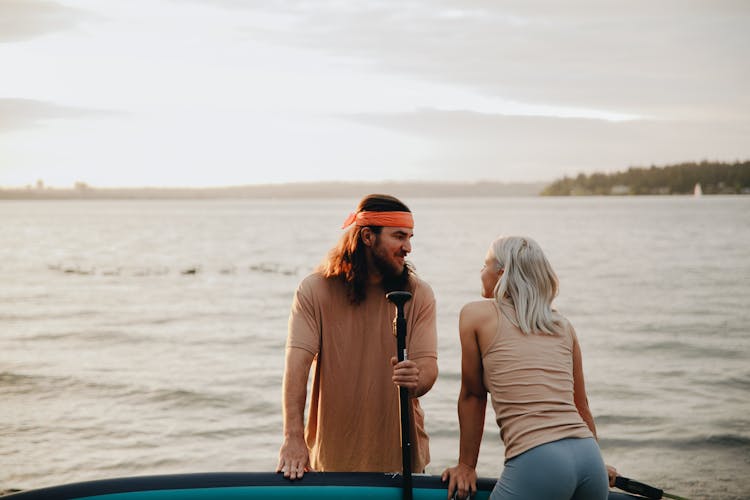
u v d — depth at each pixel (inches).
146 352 559.2
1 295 1003.9
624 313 772.6
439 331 648.4
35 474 271.1
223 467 285.1
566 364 104.1
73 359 526.0
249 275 1305.4
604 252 1689.2
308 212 6983.3
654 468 286.8
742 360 510.6
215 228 3437.5
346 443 118.3
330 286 118.6
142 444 313.7
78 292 1043.3
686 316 743.1
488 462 289.1
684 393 409.7
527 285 105.8
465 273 1288.1
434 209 7106.3
